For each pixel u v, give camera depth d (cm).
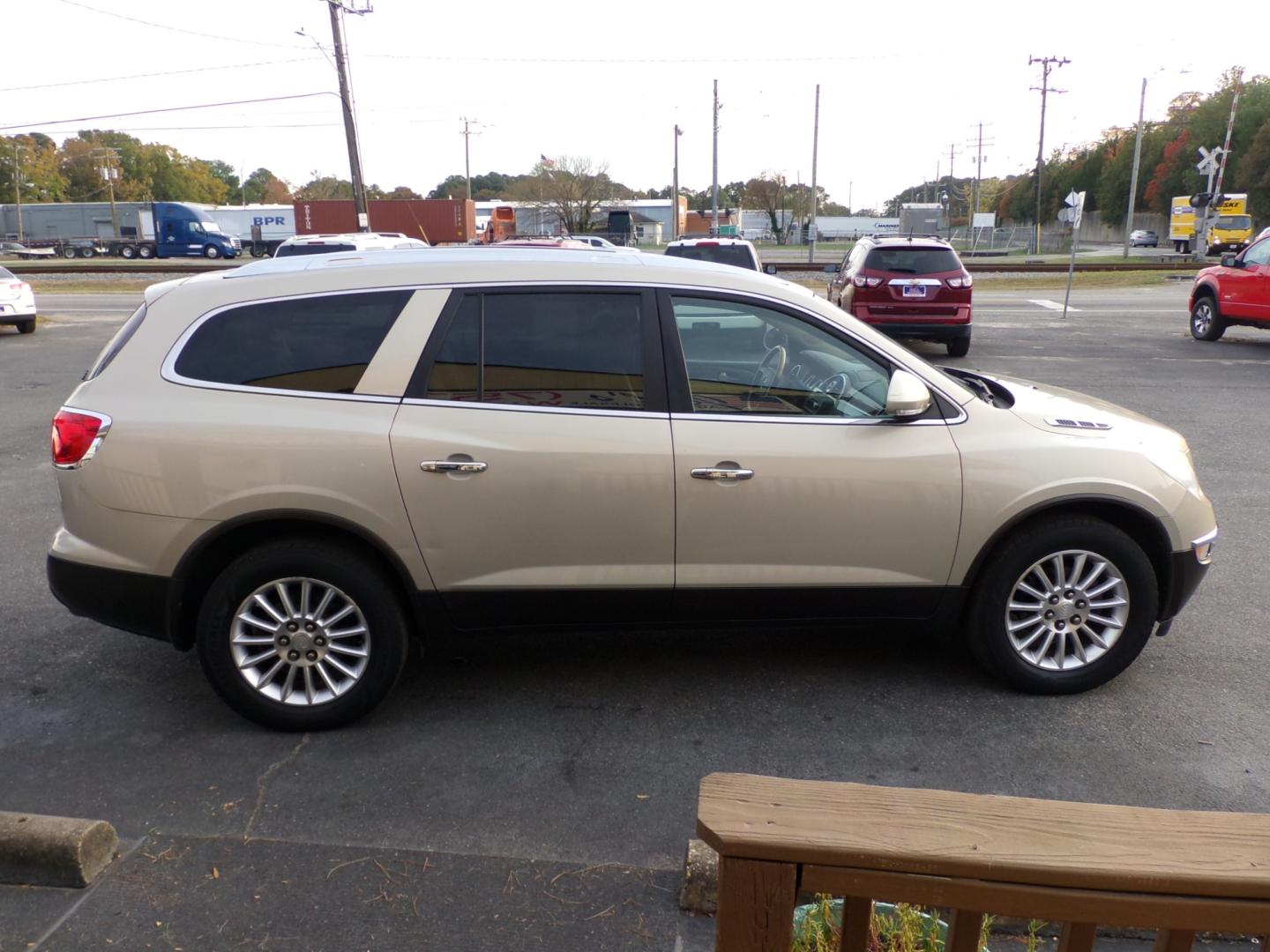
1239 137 7144
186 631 396
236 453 372
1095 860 160
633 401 390
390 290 390
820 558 399
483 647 476
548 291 393
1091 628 420
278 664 391
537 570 389
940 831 165
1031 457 401
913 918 260
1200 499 421
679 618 404
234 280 394
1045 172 9656
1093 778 359
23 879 301
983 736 390
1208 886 157
